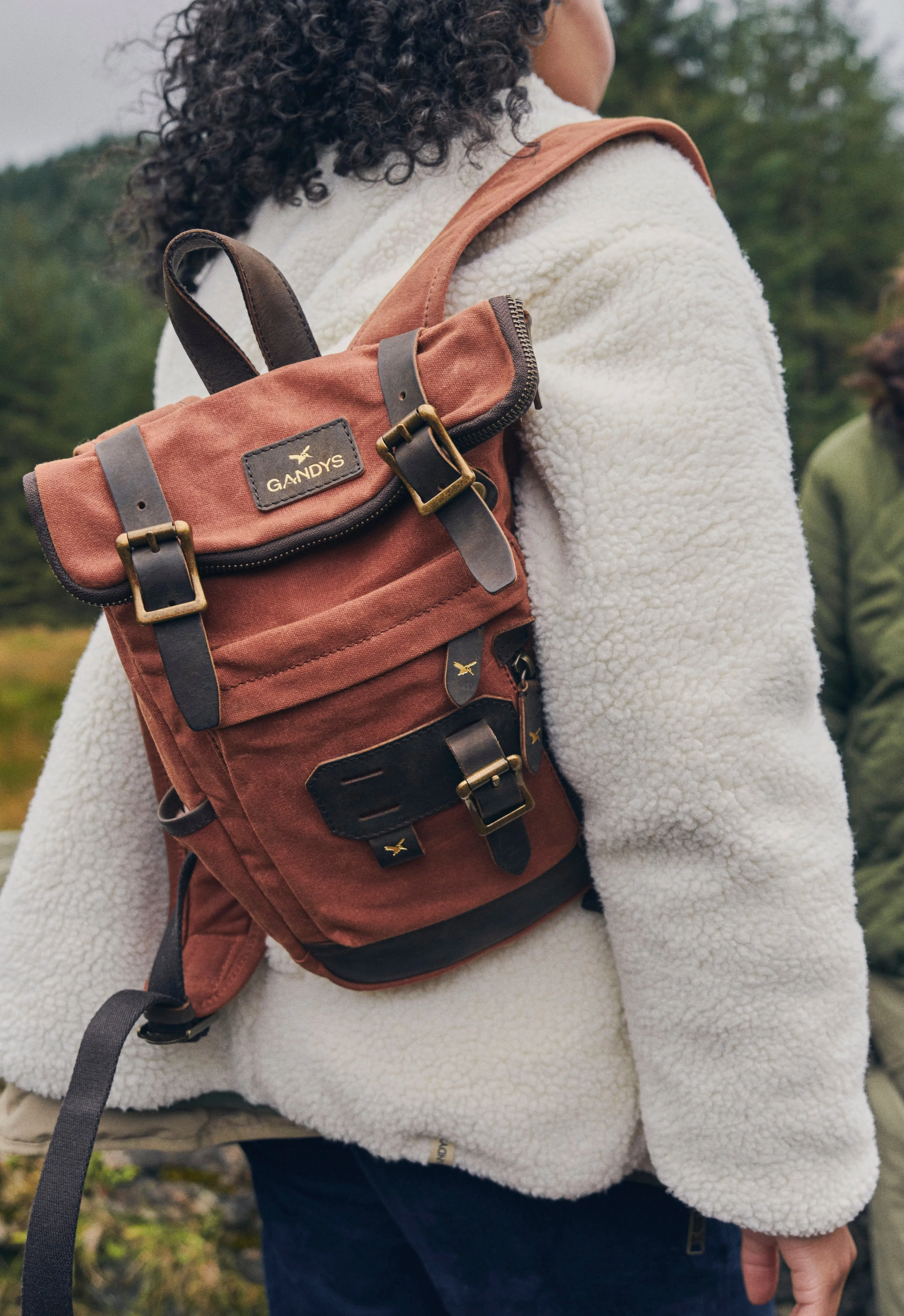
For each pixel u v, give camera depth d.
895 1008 1.25
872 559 1.33
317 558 0.57
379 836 0.58
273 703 0.55
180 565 0.54
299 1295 0.84
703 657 0.56
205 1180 1.52
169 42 0.75
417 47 0.66
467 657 0.56
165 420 0.59
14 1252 1.48
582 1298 0.74
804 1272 0.64
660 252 0.59
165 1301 1.44
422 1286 0.83
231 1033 0.73
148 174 0.78
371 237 0.68
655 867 0.60
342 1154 0.81
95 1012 0.70
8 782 7.16
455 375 0.56
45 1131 0.73
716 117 16.25
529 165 0.64
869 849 1.30
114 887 0.70
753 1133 0.60
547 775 0.62
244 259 0.60
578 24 0.76
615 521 0.57
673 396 0.57
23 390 23.28
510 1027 0.66
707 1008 0.60
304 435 0.57
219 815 0.58
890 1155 1.23
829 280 18.02
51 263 26.47
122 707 0.69
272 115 0.69
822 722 0.63
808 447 16.23
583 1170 0.67
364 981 0.65
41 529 0.55
